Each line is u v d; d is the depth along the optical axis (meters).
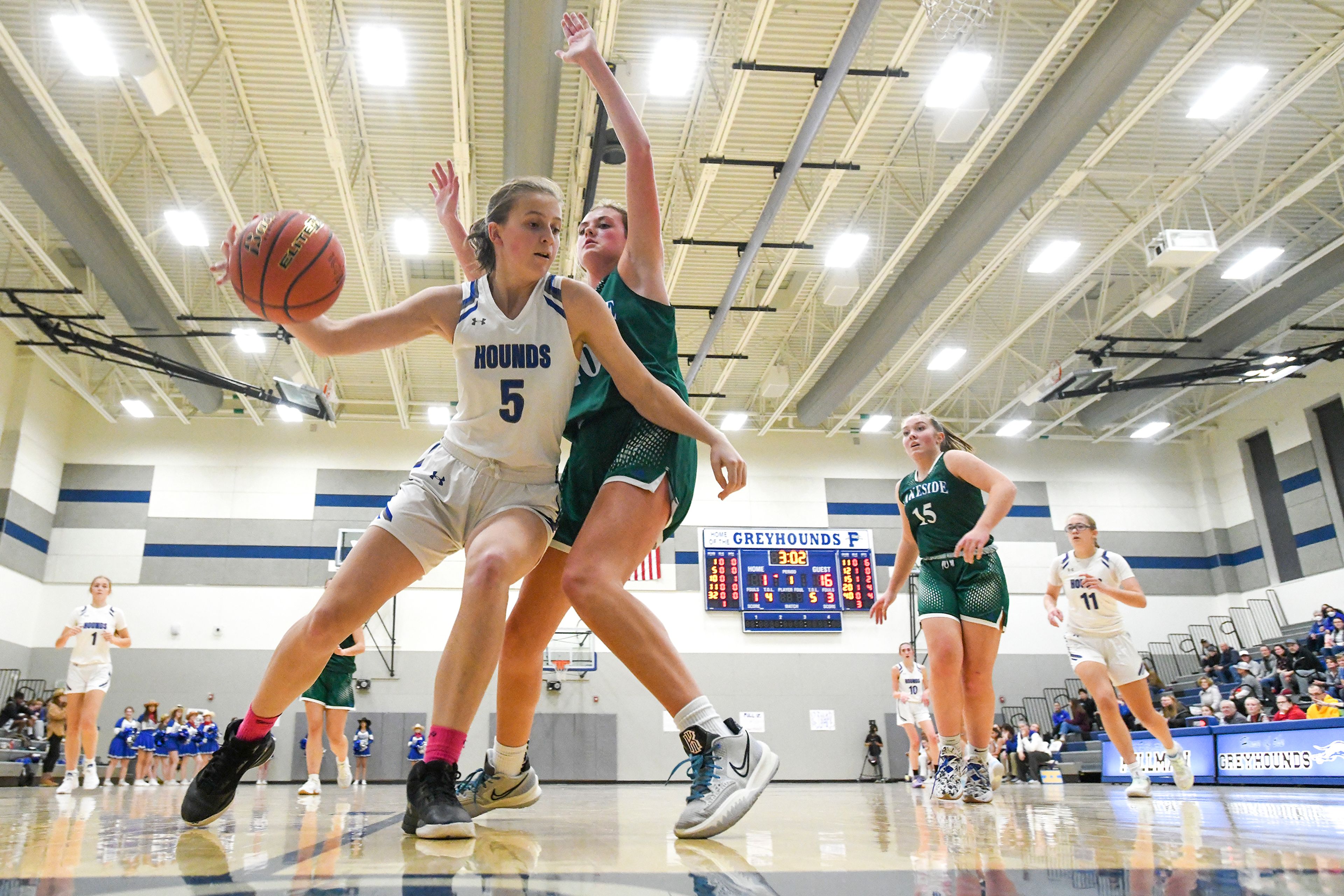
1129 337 14.75
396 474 17.41
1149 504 18.62
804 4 8.61
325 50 9.03
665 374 2.23
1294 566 16.84
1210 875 1.08
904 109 10.16
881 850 1.45
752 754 1.81
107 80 9.62
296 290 1.95
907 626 17.38
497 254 2.00
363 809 3.35
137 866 1.20
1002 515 3.13
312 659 1.93
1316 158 11.38
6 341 15.07
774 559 17.56
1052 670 17.50
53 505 16.27
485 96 9.95
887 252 13.21
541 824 2.24
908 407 18.05
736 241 11.66
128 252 11.78
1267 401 17.53
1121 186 11.59
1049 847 1.49
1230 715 12.23
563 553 2.21
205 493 16.84
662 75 8.77
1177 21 7.81
